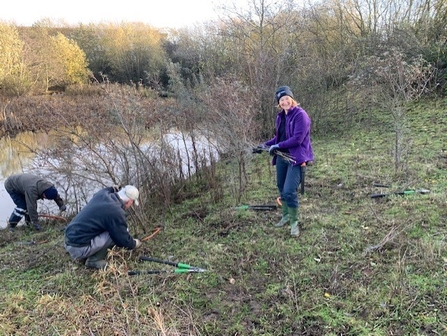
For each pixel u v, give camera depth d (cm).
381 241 377
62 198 651
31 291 366
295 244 400
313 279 338
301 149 406
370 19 1309
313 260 368
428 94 1002
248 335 285
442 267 327
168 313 309
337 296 311
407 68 806
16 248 508
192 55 1406
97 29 2711
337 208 480
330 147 790
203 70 1136
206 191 623
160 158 570
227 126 561
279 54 889
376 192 509
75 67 2398
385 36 1165
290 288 328
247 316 305
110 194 393
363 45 1127
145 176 529
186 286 349
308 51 1027
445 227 393
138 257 404
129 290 346
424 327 267
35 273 410
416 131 782
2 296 363
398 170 575
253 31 940
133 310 301
